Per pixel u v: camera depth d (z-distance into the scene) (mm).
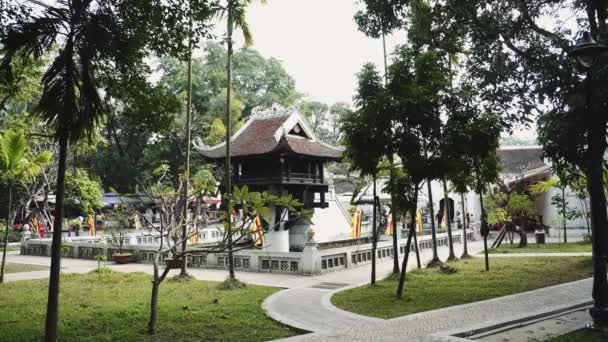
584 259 19984
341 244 28766
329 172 44625
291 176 24484
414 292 13594
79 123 7602
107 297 13266
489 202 28406
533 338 8750
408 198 13430
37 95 14797
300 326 9625
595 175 9539
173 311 11219
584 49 9016
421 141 12391
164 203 11984
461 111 12039
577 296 12375
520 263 19828
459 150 11898
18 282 16422
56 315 7504
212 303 12312
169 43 9586
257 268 19156
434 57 12523
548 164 34062
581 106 10875
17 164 15297
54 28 7520
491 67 12609
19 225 36281
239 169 25609
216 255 20219
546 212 37188
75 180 32250
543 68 11734
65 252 26359
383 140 12391
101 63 8727
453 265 19766
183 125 45812
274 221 24156
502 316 10156
